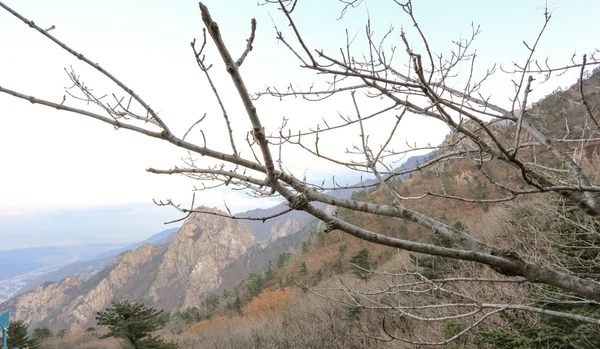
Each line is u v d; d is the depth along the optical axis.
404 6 1.64
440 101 1.64
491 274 6.70
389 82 1.87
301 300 20.14
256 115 1.39
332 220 1.84
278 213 1.86
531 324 5.12
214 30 1.19
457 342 6.29
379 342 8.73
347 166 2.11
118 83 1.48
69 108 1.47
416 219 2.00
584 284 1.97
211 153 1.61
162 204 1.99
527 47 1.75
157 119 1.53
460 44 2.73
